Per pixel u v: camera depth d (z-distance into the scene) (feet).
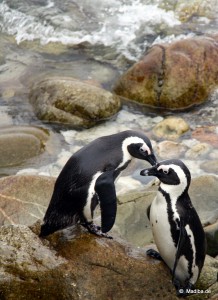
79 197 40.34
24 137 67.41
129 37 90.94
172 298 41.47
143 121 73.15
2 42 90.99
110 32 92.17
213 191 56.24
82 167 40.34
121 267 40.83
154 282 41.24
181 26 92.58
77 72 83.46
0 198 53.72
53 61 86.28
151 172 40.55
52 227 40.86
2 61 86.28
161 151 66.59
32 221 52.11
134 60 86.38
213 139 68.90
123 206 54.44
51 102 73.00
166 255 41.39
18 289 38.96
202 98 75.82
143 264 41.45
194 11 94.94
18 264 39.58
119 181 61.00
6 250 40.14
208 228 50.08
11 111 74.49
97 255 40.86
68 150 67.31
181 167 40.19
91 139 69.51
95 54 87.86
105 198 39.70
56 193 40.63
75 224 42.75
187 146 67.72
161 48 76.64
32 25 93.81
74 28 93.20
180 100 75.10
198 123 72.33
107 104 73.10
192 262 41.22
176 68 75.10
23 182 55.11
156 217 40.70
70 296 39.34
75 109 72.23
